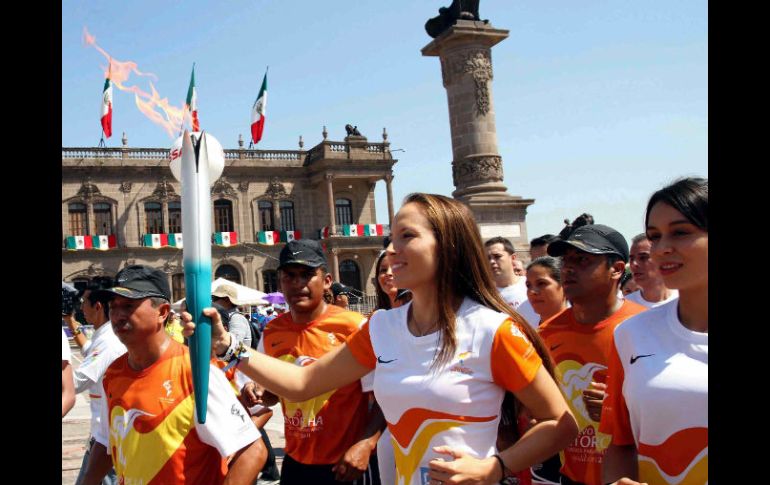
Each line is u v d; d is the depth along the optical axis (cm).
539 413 260
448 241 266
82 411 1371
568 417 261
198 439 332
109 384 347
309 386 300
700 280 233
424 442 257
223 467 343
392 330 277
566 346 395
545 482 418
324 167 5188
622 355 257
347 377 299
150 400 331
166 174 4944
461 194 2158
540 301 493
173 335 610
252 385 425
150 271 342
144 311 333
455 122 2192
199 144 268
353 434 438
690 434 229
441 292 265
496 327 257
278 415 1270
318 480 435
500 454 249
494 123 2181
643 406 238
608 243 388
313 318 479
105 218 4838
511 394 283
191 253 267
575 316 399
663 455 235
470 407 255
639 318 255
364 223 5416
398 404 263
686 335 236
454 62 2181
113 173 4834
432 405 256
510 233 2138
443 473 240
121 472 338
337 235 5175
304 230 5319
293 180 5334
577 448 378
